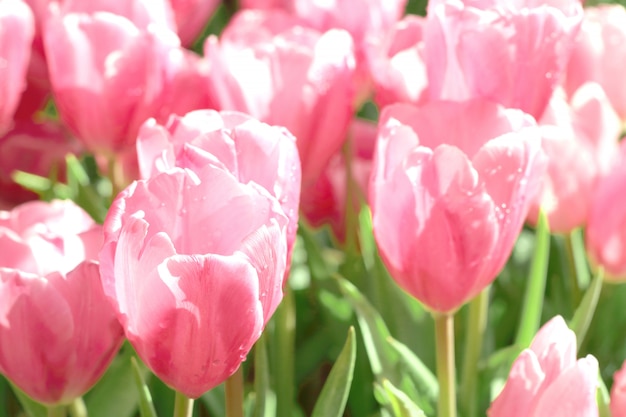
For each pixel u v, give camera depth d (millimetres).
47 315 594
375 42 738
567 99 781
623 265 717
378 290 755
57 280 596
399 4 816
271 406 696
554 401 562
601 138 737
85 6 746
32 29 791
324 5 797
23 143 896
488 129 617
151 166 578
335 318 770
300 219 796
